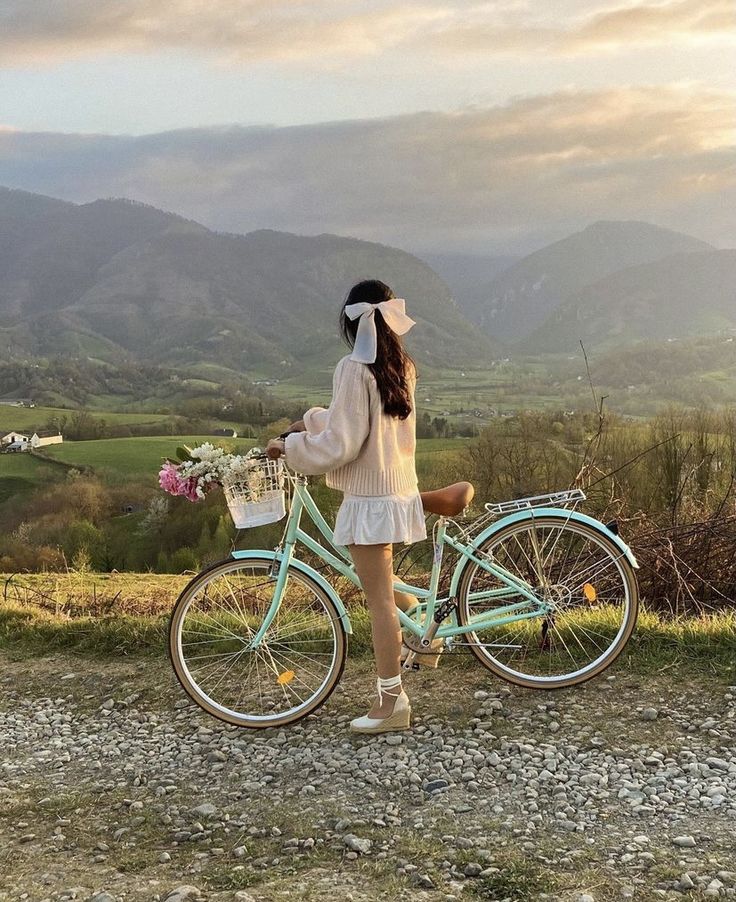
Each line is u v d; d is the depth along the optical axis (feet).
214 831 10.51
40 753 13.60
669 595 19.39
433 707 13.50
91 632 18.52
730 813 9.97
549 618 13.82
